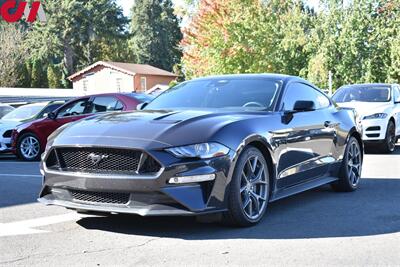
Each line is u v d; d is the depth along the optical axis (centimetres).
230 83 643
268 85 629
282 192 587
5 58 5653
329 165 680
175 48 7744
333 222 546
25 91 4412
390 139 1280
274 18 3378
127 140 481
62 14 6425
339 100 1341
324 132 665
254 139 524
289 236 493
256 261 420
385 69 2897
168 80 5569
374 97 1324
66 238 497
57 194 519
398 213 584
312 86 701
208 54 3481
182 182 466
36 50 6444
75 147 495
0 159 1398
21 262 426
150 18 7788
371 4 2928
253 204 533
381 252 441
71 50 6612
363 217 567
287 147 581
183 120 514
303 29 3259
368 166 1013
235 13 3366
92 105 1236
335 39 2964
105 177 477
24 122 1367
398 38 2805
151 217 572
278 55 3366
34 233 517
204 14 3484
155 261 424
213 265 412
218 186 484
